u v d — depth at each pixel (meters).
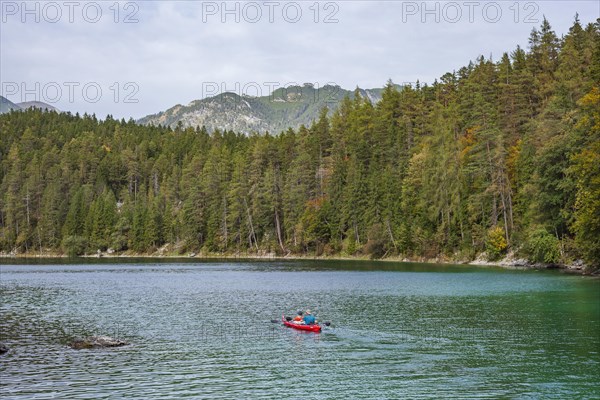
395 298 54.94
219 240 159.12
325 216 141.50
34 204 188.88
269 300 55.25
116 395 24.34
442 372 27.73
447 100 147.25
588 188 68.81
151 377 27.05
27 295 61.12
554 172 81.44
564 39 127.06
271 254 149.50
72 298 58.06
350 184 134.25
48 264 128.50
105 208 175.50
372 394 24.50
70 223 176.88
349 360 30.33
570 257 82.38
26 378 26.77
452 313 44.94
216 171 166.00
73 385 25.72
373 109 169.12
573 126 79.56
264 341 35.28
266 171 156.62
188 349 32.94
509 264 93.12
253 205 153.50
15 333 38.16
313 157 161.38
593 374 27.14
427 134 137.00
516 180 99.06
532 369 28.06
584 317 42.00
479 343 33.91
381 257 125.12
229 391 24.98
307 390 25.09
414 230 115.56
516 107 113.94
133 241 171.50
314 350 32.62
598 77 77.19
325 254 139.00
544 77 118.62
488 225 104.06
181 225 166.62
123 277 86.62
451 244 108.81
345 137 159.00
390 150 134.38
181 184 183.50
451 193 107.94
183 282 76.44
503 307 47.44
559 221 82.38
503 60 133.62
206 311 48.03
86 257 168.25
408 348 32.97
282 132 192.88
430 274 81.00
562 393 24.42
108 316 45.53
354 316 44.28
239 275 88.00
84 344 33.56
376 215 127.12
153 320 43.38
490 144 107.12
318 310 47.66
